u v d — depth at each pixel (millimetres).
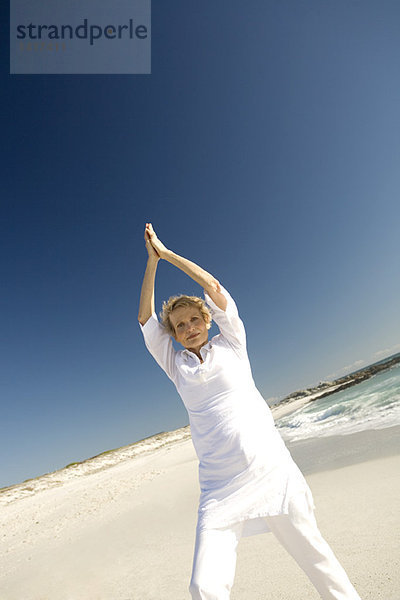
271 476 1805
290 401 33656
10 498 16656
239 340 2191
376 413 8680
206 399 2010
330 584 1666
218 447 1904
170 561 3502
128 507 7102
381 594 2043
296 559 1741
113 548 4531
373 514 3182
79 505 9258
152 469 12617
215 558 1615
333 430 8719
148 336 2307
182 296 2389
